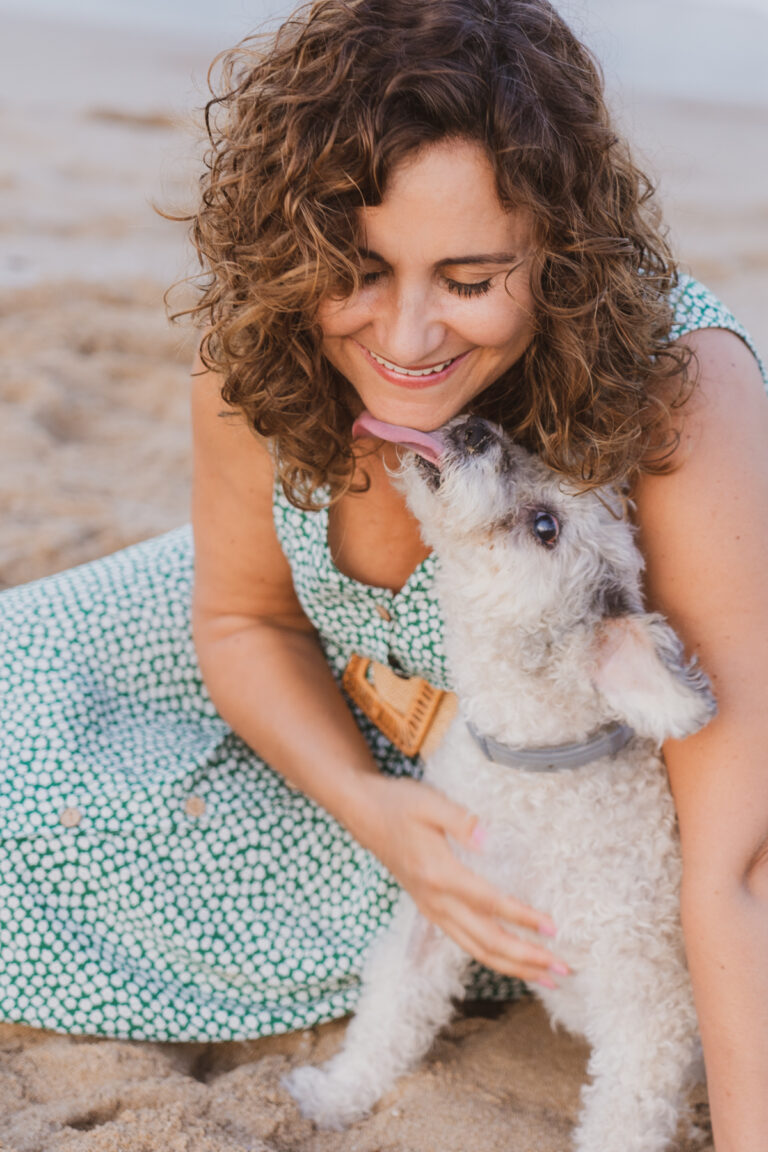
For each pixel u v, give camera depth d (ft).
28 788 9.08
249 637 9.60
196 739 9.82
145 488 18.06
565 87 6.85
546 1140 8.49
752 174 55.06
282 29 7.10
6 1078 8.48
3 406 19.98
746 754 7.56
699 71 141.18
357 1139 8.50
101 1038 8.98
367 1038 9.06
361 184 6.57
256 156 7.10
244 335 7.73
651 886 8.43
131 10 152.15
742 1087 7.29
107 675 9.95
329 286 6.92
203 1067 9.18
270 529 9.30
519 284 6.97
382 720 9.75
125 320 24.29
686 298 8.17
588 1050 9.54
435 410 7.66
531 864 8.54
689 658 7.92
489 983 9.98
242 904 9.30
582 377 7.34
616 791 8.45
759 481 7.72
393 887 9.47
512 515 8.16
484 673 8.43
